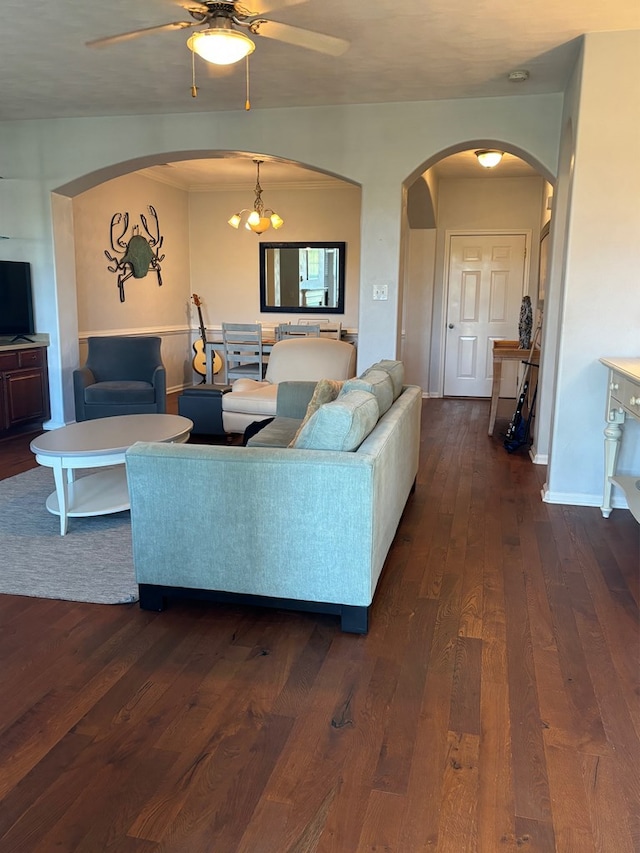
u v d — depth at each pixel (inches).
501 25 132.8
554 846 57.2
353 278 323.0
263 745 70.0
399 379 148.9
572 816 60.6
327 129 190.5
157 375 216.8
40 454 127.6
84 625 95.9
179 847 56.9
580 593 107.2
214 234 337.4
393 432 107.9
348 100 183.8
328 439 92.5
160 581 98.5
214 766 66.8
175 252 327.3
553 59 150.9
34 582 109.5
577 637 93.3
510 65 155.0
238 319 341.4
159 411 217.8
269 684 81.3
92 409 215.6
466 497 159.0
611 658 88.0
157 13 128.3
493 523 140.5
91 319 265.1
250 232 332.2
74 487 153.0
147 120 201.9
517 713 75.9
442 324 319.6
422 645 90.7
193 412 208.5
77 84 171.6
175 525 95.6
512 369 310.3
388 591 107.6
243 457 91.2
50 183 213.9
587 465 151.5
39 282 222.5
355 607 92.8
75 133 208.2
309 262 327.3
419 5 124.1
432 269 313.1
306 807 61.5
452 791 63.6
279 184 320.8
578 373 147.9
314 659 87.0
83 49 146.8
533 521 141.7
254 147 196.1
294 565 93.0
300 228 326.0
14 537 129.2
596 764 67.6
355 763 67.4
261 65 156.0
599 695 79.6
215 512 93.7
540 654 88.7
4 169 216.5
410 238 311.9
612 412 139.3
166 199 316.2
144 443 97.0
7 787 63.9
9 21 131.8
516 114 179.0
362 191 191.6
